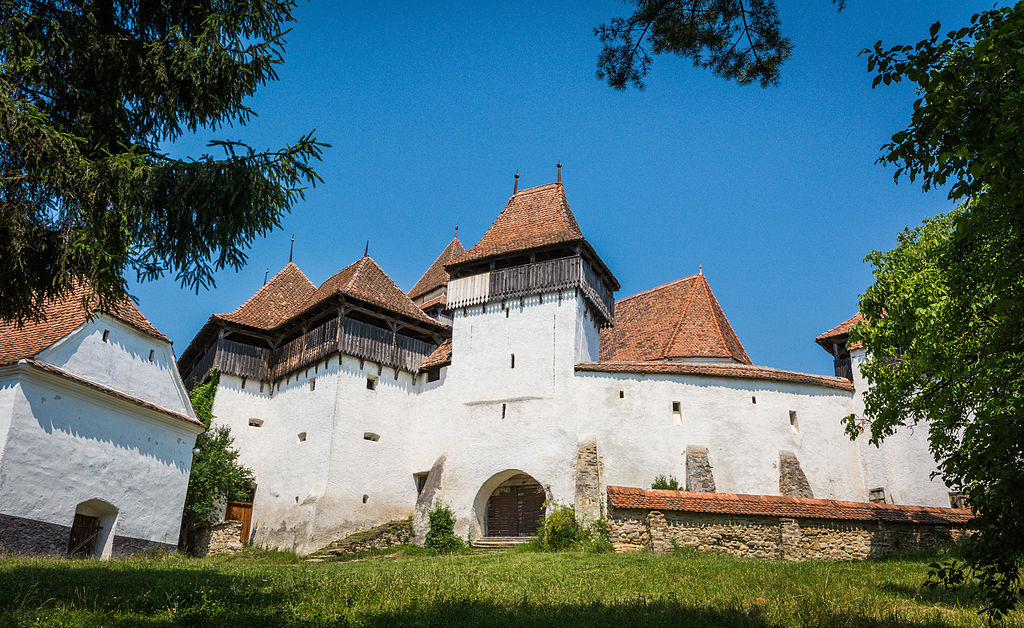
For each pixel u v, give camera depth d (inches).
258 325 1348.4
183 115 403.5
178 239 381.7
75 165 347.9
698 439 1125.7
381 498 1211.2
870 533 833.5
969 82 257.1
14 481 744.3
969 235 297.4
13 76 358.6
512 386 1197.1
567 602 416.2
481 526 1170.0
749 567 628.1
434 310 1492.4
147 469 915.4
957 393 621.0
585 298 1238.9
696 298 1414.9
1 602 354.6
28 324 856.3
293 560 1078.4
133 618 336.2
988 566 269.1
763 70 425.1
